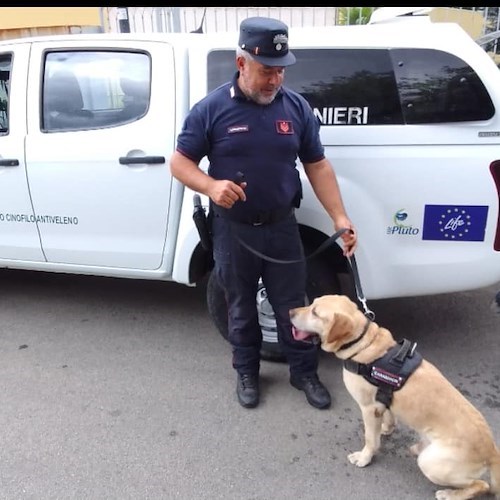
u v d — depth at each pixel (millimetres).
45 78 3248
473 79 2633
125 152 3064
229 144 2367
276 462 2482
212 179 2338
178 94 3000
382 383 2223
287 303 2729
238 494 2309
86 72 3170
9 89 3328
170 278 3287
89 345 3488
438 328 3564
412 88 2697
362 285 2908
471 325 3592
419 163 2703
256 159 2379
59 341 3545
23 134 3289
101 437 2654
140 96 3094
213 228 2637
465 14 5117
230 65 2934
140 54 3084
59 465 2480
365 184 2760
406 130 2707
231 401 2916
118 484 2369
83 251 3346
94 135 3143
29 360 3328
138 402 2916
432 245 2801
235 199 2271
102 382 3096
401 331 3539
